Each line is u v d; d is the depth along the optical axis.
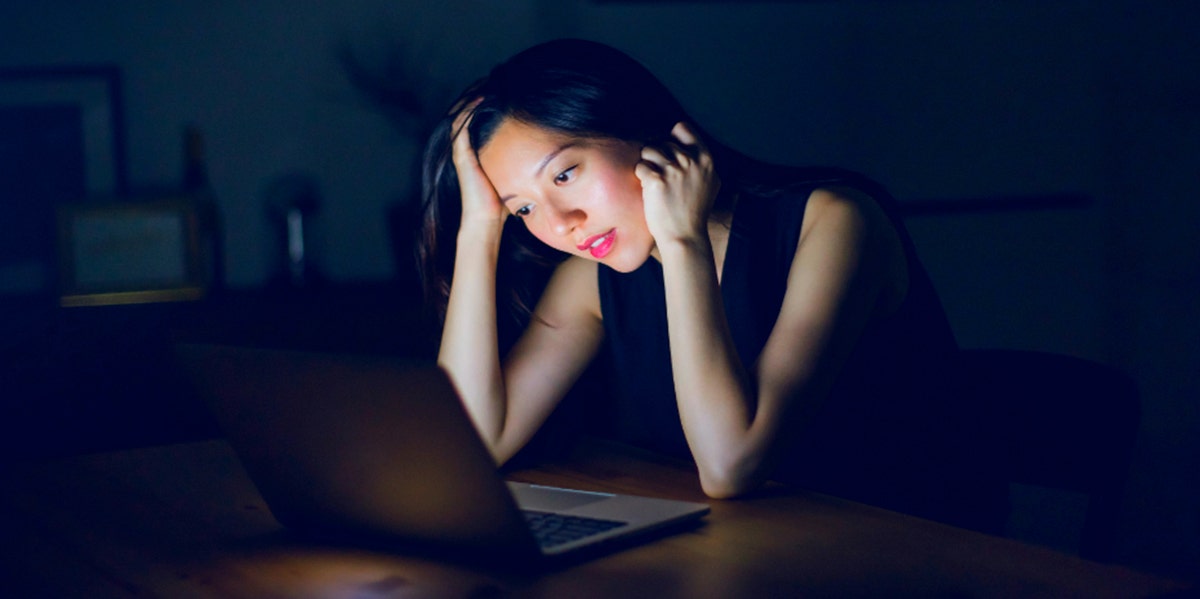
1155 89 2.92
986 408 1.47
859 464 1.46
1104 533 1.37
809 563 0.91
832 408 1.45
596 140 1.28
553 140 1.28
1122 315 3.02
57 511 1.13
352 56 2.67
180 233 2.41
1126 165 2.98
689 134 1.26
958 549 0.94
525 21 2.84
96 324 2.19
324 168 2.68
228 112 2.58
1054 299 3.12
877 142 3.36
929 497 1.47
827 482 1.45
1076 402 1.41
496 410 1.37
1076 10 3.05
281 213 2.63
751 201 1.45
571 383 1.46
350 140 2.70
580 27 2.89
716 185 1.27
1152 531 2.89
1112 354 3.04
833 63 3.27
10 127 2.41
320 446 0.94
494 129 1.30
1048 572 0.88
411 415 0.86
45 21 2.43
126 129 2.51
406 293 2.45
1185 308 2.88
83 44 2.46
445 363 1.39
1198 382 2.87
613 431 1.62
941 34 3.32
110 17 2.47
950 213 3.12
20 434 2.13
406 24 2.71
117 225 2.38
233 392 0.98
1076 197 3.07
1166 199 2.92
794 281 1.29
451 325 1.40
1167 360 2.93
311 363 0.90
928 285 1.47
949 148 3.32
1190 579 2.71
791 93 3.21
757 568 0.90
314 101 2.65
